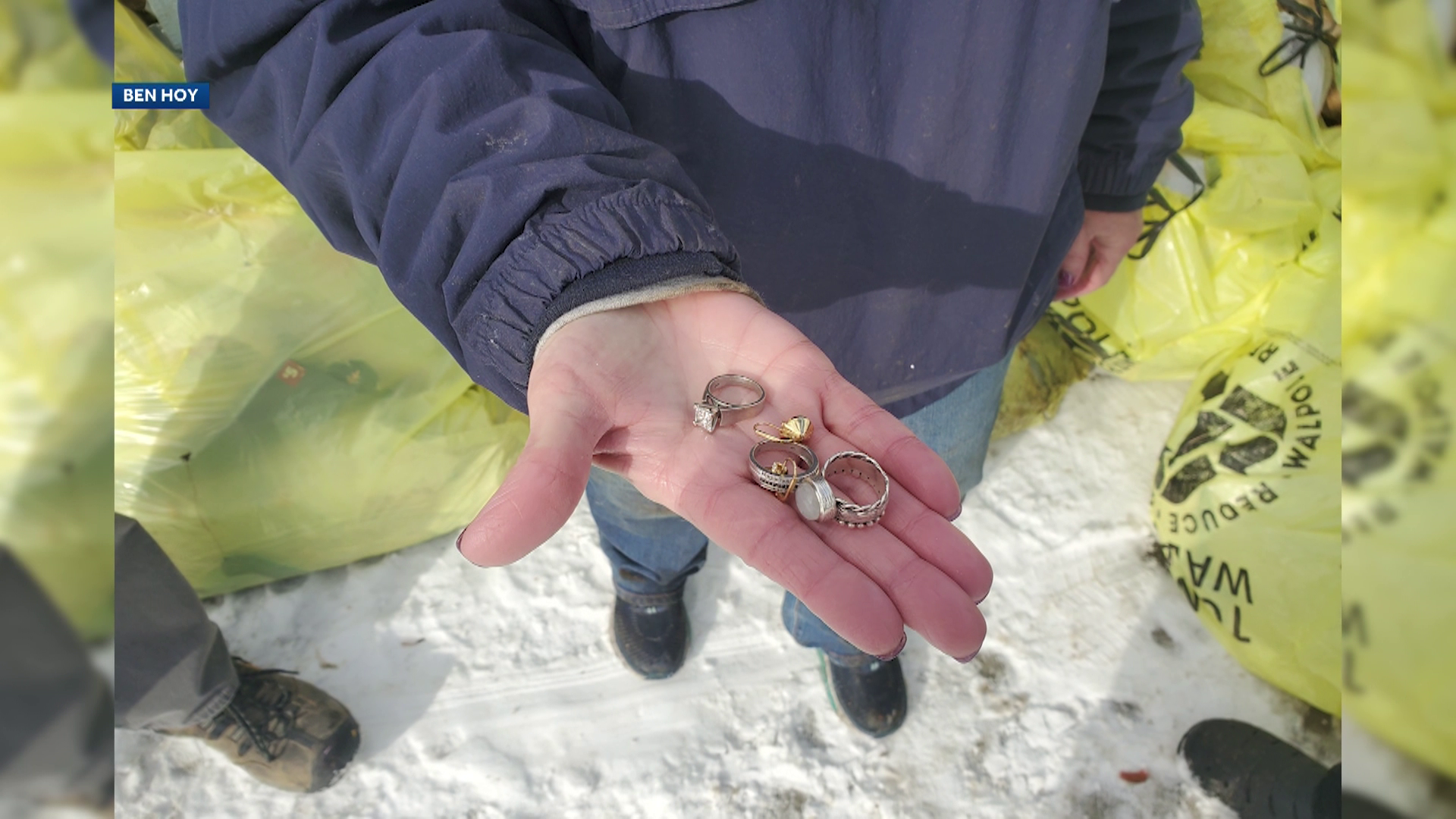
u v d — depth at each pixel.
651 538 0.51
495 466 0.61
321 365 0.56
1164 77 0.41
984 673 0.58
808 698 0.57
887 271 0.39
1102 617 0.61
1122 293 0.68
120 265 0.53
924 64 0.34
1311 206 0.62
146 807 0.52
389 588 0.62
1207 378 0.65
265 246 0.55
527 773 0.54
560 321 0.25
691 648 0.59
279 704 0.52
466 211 0.26
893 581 0.26
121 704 0.44
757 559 0.26
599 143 0.27
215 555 0.56
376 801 0.53
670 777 0.54
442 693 0.57
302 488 0.55
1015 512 0.67
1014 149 0.36
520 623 0.60
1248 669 0.57
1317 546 0.53
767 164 0.35
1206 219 0.64
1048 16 0.33
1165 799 0.53
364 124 0.27
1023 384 0.70
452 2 0.28
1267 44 0.63
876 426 0.28
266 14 0.27
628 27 0.32
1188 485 0.61
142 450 0.53
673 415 0.27
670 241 0.26
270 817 0.52
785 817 0.53
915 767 0.54
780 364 0.29
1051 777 0.54
